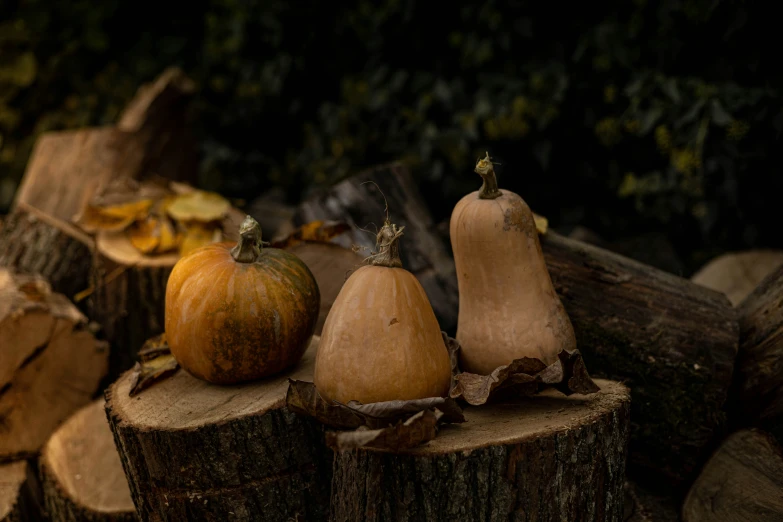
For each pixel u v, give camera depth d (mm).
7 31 4570
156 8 4617
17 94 4707
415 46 3795
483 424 1532
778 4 2871
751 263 2887
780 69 2977
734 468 1906
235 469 1653
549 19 3426
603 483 1545
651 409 2021
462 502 1415
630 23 3203
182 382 1875
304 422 1683
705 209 3195
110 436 2395
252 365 1774
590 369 2082
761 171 3098
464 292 1729
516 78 3518
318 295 1883
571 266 2135
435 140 3598
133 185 2977
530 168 3611
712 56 3086
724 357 1981
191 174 4172
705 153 3115
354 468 1479
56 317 2480
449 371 1594
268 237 3535
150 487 1701
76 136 3684
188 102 4082
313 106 4344
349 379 1494
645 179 3283
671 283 2143
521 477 1427
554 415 1553
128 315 2643
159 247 2670
